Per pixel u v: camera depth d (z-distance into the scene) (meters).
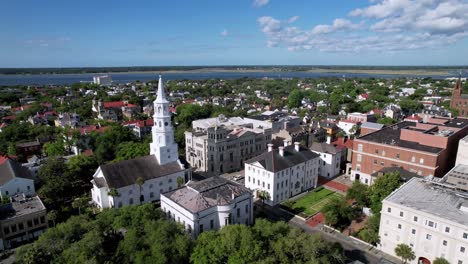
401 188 72.06
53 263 52.91
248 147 128.75
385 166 102.81
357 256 67.12
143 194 91.00
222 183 77.00
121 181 86.69
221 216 69.75
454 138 105.44
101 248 56.72
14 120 196.75
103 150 121.88
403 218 64.19
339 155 117.50
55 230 60.00
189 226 66.81
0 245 69.69
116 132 136.38
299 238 56.28
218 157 118.00
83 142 135.00
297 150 102.38
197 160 127.50
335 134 163.00
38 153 140.25
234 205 71.38
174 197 73.19
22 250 56.97
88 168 106.69
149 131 175.38
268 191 91.81
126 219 63.69
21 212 74.38
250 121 161.25
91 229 60.91
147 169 92.69
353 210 79.88
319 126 164.00
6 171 91.69
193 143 128.50
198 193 71.50
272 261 51.91
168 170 96.00
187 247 54.59
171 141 97.50
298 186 100.00
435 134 103.44
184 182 98.38
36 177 101.62
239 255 51.22
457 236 57.19
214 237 56.66
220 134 117.00
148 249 54.00
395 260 65.69
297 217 84.62
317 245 54.59
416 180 76.12
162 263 49.50
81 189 101.50
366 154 107.00
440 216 59.25
